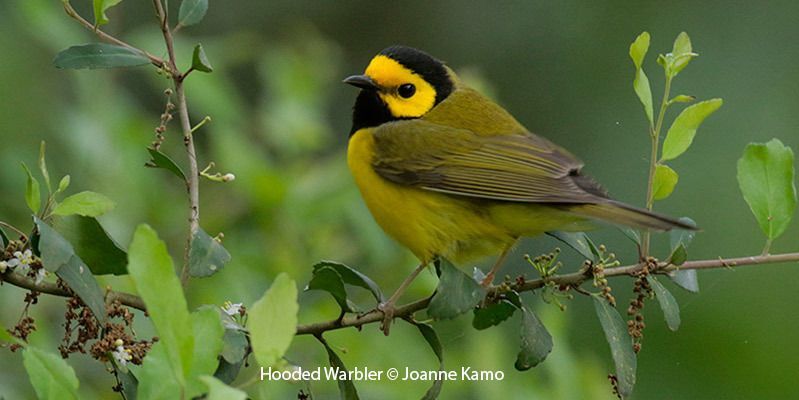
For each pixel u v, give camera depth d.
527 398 10.58
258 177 11.64
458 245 8.95
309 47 12.73
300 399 7.24
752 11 15.18
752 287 14.20
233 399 4.65
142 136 11.86
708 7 15.30
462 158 8.96
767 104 14.82
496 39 15.86
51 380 5.27
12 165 11.58
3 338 5.59
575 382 10.66
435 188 8.84
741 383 14.06
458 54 15.87
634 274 7.43
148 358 5.27
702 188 14.44
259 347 4.98
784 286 14.16
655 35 15.40
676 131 7.42
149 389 5.23
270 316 5.00
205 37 15.80
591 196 8.11
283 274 5.00
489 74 15.75
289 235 11.72
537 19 15.72
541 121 15.41
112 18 14.23
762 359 14.08
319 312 11.00
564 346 10.74
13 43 13.20
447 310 6.92
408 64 9.70
